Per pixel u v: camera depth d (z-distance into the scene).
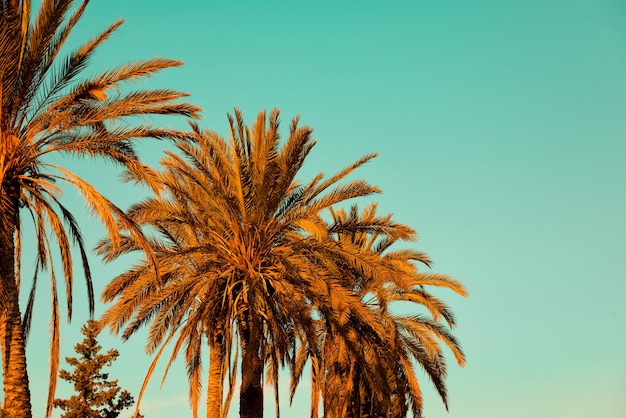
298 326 25.44
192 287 24.84
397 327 32.47
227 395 23.44
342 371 33.44
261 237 24.88
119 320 24.38
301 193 25.27
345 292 24.08
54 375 18.53
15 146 17.62
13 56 17.39
